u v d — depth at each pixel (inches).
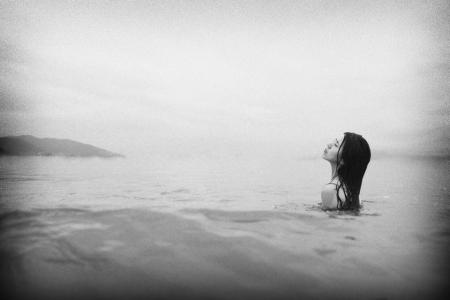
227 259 57.4
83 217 89.0
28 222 83.4
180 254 59.9
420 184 183.0
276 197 134.8
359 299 42.9
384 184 184.7
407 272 51.6
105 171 259.1
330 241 67.9
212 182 193.8
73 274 51.3
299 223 84.2
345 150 101.6
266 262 55.7
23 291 45.8
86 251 61.6
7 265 54.9
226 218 89.3
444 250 62.7
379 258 57.6
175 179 209.3
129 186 168.9
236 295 44.3
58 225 80.5
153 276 50.4
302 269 52.7
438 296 43.5
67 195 132.6
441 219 89.7
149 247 63.9
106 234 72.9
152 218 88.3
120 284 47.8
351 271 51.9
